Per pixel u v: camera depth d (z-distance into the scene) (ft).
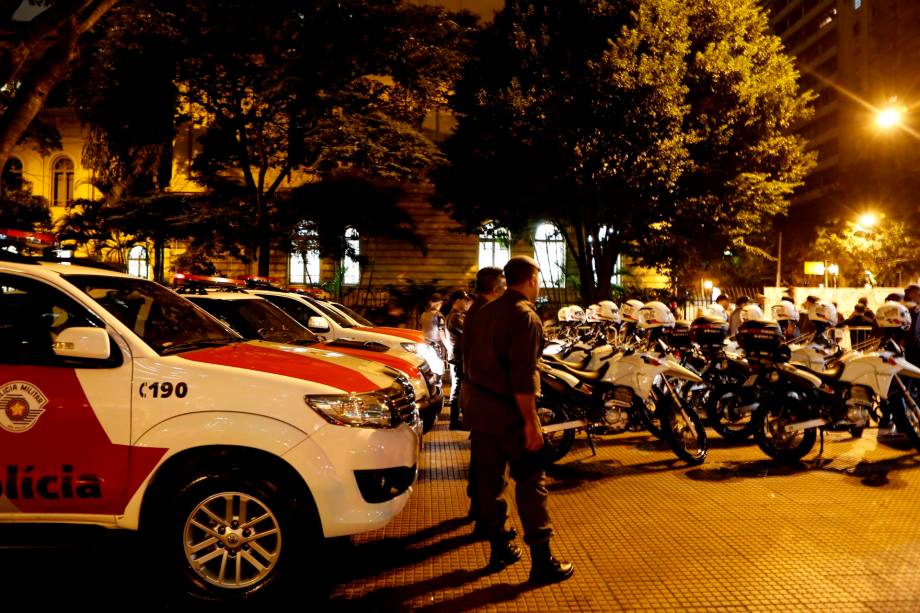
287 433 11.78
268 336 21.86
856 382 23.06
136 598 12.46
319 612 12.04
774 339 23.04
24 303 12.87
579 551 15.06
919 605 12.46
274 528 11.97
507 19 64.28
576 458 23.86
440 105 75.66
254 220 67.10
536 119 58.03
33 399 11.82
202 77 64.59
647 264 69.41
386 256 88.79
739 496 19.21
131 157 81.25
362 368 14.47
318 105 63.82
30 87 23.48
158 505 11.98
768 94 62.80
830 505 18.35
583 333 36.70
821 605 12.44
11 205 79.36
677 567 14.15
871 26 179.01
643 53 56.39
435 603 12.46
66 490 11.75
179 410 11.84
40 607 12.11
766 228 71.87
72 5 22.61
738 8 64.54
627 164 57.82
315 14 58.85
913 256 109.70
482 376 13.43
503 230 80.84
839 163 211.20
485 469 13.62
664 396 22.85
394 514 12.66
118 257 79.97
